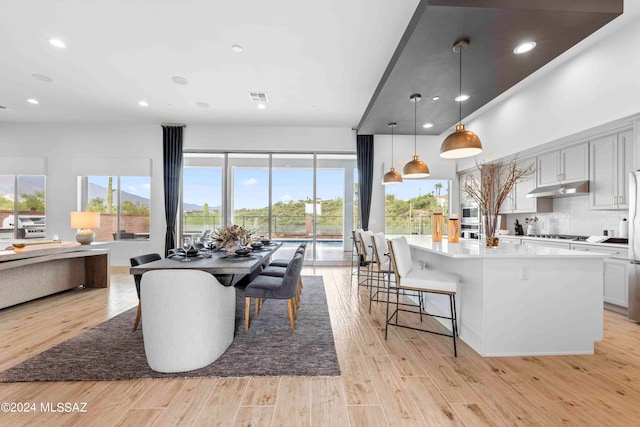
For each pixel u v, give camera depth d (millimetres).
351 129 6355
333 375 2006
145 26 2967
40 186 6160
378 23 2891
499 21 2238
